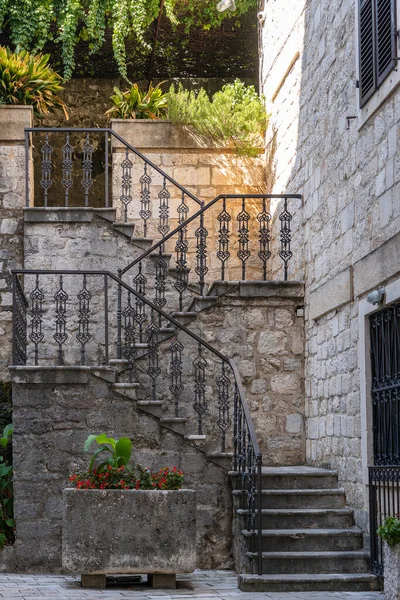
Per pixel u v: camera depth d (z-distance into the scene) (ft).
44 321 34.14
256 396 31.63
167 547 23.54
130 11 39.34
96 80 46.85
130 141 38.70
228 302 31.86
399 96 22.25
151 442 27.73
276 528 25.80
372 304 24.11
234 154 39.09
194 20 41.29
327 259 28.91
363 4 25.23
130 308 31.04
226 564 27.61
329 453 28.66
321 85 30.09
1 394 33.91
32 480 27.14
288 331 31.99
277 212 36.37
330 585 23.08
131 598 21.45
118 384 27.66
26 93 37.37
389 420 23.35
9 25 41.29
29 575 26.22
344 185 27.09
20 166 36.17
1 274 35.55
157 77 47.29
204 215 38.52
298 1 33.60
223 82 47.39
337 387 27.68
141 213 36.47
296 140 33.53
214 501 27.81
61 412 27.48
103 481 24.07
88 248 34.73
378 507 23.73
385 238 23.16
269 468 29.22
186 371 31.35
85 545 23.36
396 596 19.08
